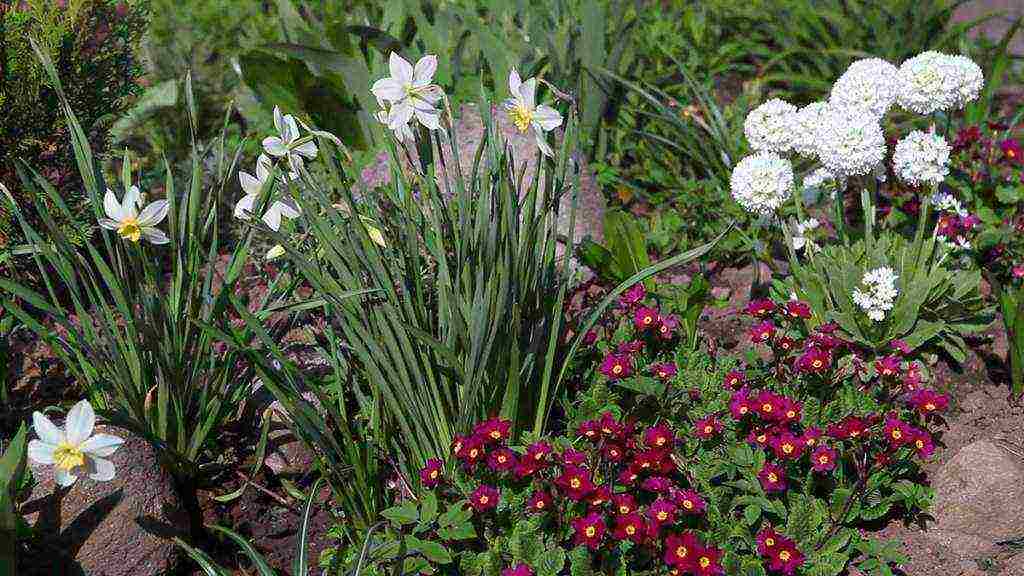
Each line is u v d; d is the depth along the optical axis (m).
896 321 1.52
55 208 1.56
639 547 1.28
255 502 1.39
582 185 1.82
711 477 1.34
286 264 1.45
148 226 1.29
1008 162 1.88
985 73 2.19
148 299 1.32
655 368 1.44
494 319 1.27
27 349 1.52
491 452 1.28
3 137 1.53
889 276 1.48
